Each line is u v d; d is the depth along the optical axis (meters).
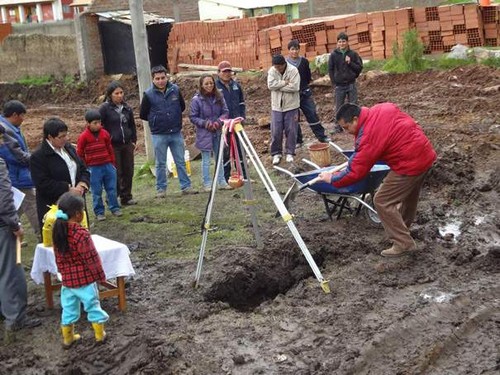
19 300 7.27
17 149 9.20
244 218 10.25
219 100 11.47
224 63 11.75
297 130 13.02
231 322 7.18
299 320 7.09
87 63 27.05
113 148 11.08
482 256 8.19
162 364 6.36
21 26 29.38
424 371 6.12
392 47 21.48
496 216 9.62
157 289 8.05
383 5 32.56
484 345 6.45
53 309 7.77
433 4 31.88
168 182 12.96
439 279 7.75
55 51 28.22
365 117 7.88
